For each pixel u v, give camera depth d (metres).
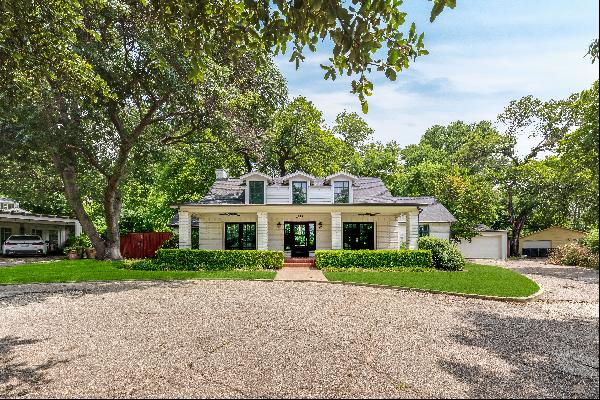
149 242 25.33
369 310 8.71
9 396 4.20
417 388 4.34
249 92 18.42
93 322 7.57
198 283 13.19
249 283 13.22
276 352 5.66
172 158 27.23
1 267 17.36
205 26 5.54
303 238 21.84
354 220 21.80
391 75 4.84
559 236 29.11
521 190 31.92
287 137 29.50
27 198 25.44
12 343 6.18
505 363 5.10
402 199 26.39
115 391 4.31
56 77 8.09
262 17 4.93
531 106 33.91
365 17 4.50
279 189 21.30
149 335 6.61
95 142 19.45
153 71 15.88
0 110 11.23
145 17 14.23
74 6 7.26
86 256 24.22
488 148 36.06
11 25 6.22
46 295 10.79
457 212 29.75
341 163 33.84
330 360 5.30
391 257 17.67
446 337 6.44
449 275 14.88
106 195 20.55
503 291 10.88
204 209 19.53
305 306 9.15
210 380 4.62
